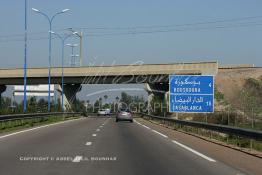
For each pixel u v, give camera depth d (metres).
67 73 83.25
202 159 17.00
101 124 48.34
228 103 61.00
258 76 77.56
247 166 15.30
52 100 89.00
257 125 40.12
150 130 38.00
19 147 20.50
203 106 36.94
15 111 49.94
